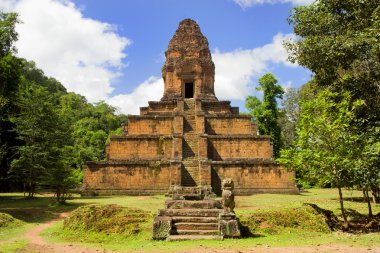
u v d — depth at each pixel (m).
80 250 10.58
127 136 28.31
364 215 15.60
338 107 14.36
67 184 22.55
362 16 16.08
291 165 14.75
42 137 26.06
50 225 16.20
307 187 37.22
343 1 16.70
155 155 27.95
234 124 29.78
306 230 13.12
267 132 40.94
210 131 29.69
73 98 68.25
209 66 33.78
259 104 42.34
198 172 25.97
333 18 16.94
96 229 13.64
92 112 61.59
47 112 27.69
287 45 17.92
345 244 10.45
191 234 12.33
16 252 10.13
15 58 26.00
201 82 33.16
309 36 17.00
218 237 11.79
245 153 27.92
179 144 27.28
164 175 26.45
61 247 11.17
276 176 26.30
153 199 21.83
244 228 12.84
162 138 28.14
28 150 25.34
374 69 16.98
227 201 12.33
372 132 15.48
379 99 16.66
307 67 17.83
